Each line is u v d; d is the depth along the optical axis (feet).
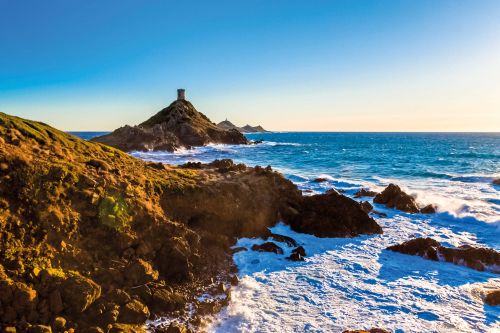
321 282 38.22
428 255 45.14
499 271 41.11
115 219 36.68
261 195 55.36
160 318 30.45
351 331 27.84
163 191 45.80
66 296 27.89
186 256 37.50
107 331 27.17
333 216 56.49
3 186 32.17
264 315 31.68
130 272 33.14
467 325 30.17
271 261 43.50
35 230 31.48
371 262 43.98
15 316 25.59
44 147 41.75
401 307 33.09
